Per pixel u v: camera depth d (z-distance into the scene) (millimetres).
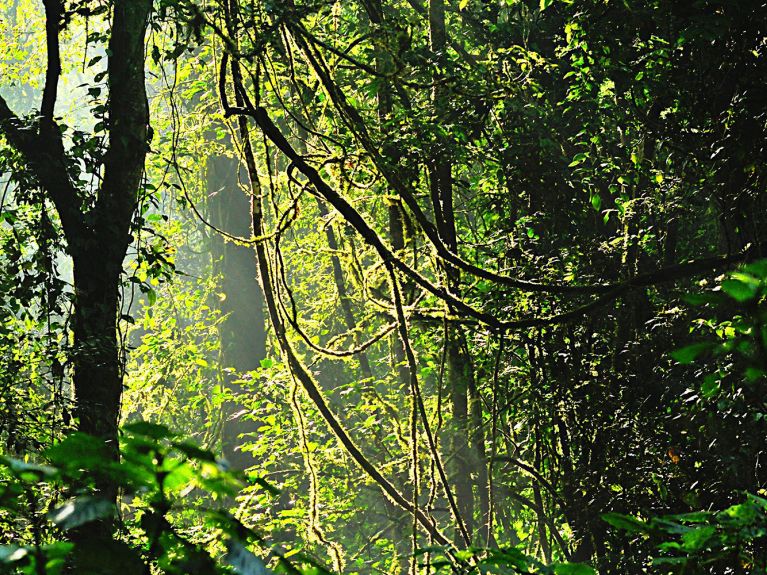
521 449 18125
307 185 12367
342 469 19031
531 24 19062
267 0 11680
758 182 12617
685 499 11148
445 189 16719
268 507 16734
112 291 13773
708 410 12727
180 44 12406
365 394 16531
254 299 24016
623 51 14625
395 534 19203
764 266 2627
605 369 16438
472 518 17281
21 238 13875
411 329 17016
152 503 1980
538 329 15953
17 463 1795
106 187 13914
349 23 17469
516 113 17422
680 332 15727
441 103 14305
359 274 13742
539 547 18062
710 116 13914
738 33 12711
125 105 13969
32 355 12750
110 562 1921
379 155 12703
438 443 13820
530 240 17406
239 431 23031
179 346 20297
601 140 17234
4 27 20172
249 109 11602
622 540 14828
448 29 21188
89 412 12383
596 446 15938
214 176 23641
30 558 1904
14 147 13844
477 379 17922
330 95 12250
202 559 2021
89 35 14141
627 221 16328
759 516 2961
